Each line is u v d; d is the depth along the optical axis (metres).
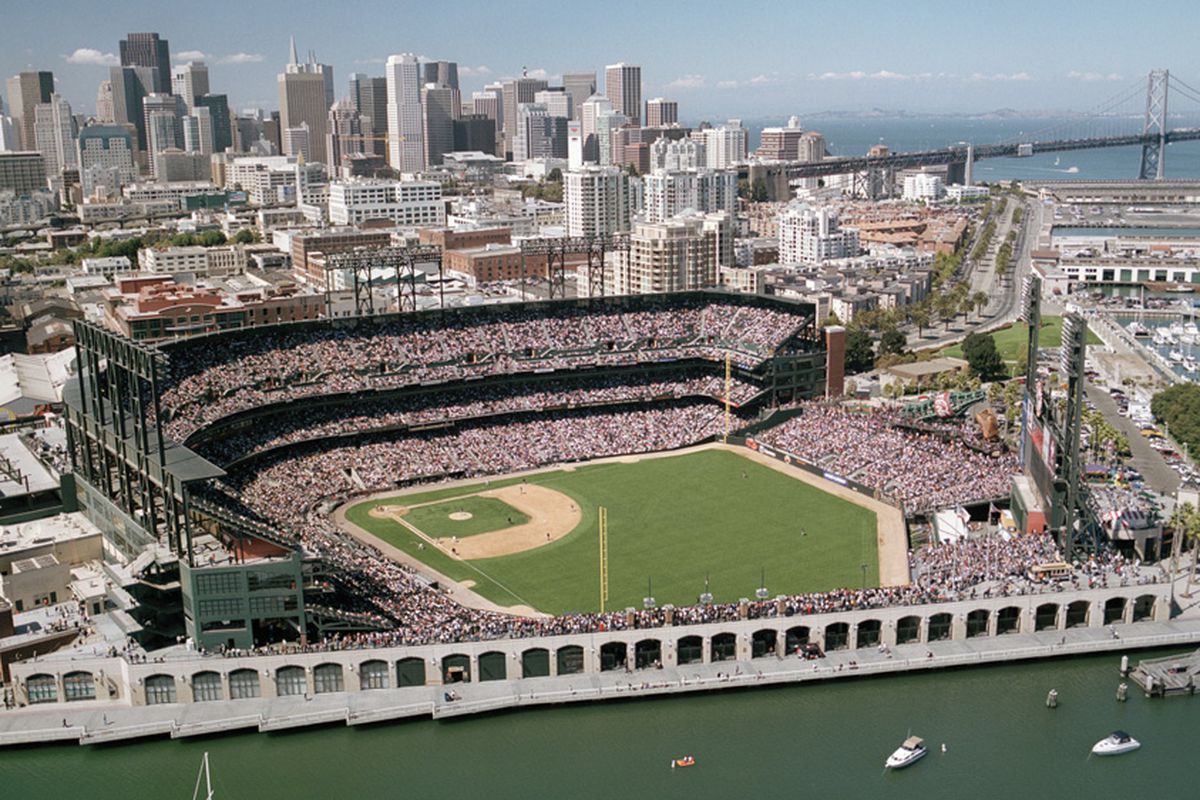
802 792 123.94
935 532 193.25
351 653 144.50
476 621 156.75
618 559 187.12
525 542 196.38
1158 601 160.38
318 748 135.38
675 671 148.62
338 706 141.25
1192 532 171.25
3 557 172.50
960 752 131.38
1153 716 139.12
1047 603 157.50
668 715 140.88
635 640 148.75
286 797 125.44
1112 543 179.75
